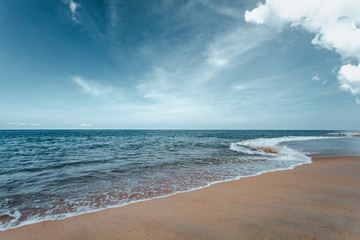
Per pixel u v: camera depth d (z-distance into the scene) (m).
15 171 8.37
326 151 15.63
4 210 4.32
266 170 8.45
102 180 6.89
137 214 3.95
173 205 4.41
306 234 2.83
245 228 3.13
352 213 3.56
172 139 33.28
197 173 7.95
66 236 3.16
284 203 4.26
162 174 7.80
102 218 3.81
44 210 4.30
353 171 7.84
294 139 31.98
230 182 6.45
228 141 27.27
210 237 2.90
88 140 30.56
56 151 15.86
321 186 5.62
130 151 15.76
